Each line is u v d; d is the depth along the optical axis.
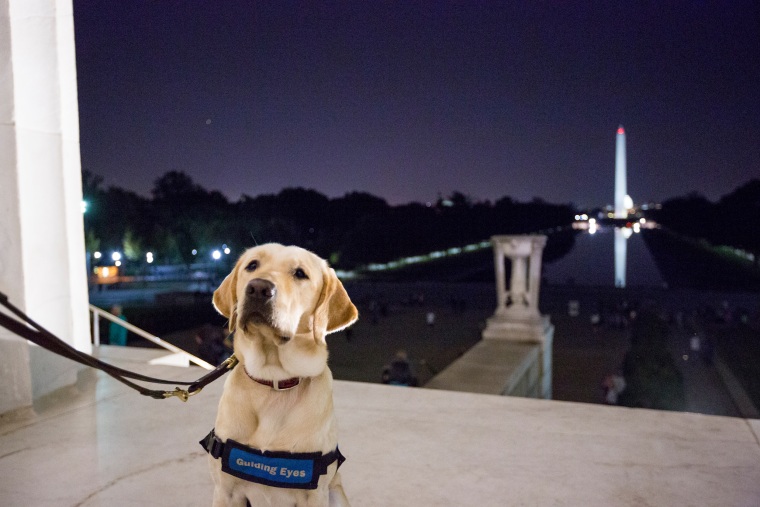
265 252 2.40
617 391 17.95
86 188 67.00
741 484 3.59
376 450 4.09
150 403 4.94
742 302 42.91
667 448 4.10
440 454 4.02
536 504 3.37
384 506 3.35
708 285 64.69
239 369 2.39
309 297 2.37
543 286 52.88
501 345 15.61
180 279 61.75
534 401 5.11
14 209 4.64
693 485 3.58
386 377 14.09
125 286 54.16
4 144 4.62
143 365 6.16
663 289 50.31
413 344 28.34
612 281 71.31
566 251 128.50
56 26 4.97
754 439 4.24
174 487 3.54
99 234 67.50
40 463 3.83
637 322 34.84
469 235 133.50
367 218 110.06
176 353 6.84
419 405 4.99
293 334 2.26
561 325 34.28
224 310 2.52
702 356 24.53
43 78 4.88
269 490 2.32
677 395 19.62
